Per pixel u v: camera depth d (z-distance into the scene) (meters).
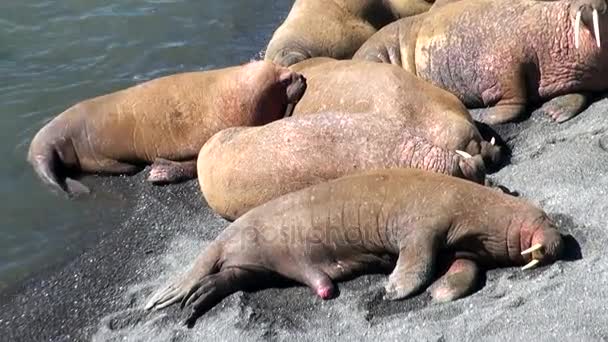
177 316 8.47
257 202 9.45
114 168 11.55
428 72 11.93
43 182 11.35
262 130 9.67
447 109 10.20
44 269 9.83
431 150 9.11
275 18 16.14
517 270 8.12
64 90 13.50
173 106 11.36
